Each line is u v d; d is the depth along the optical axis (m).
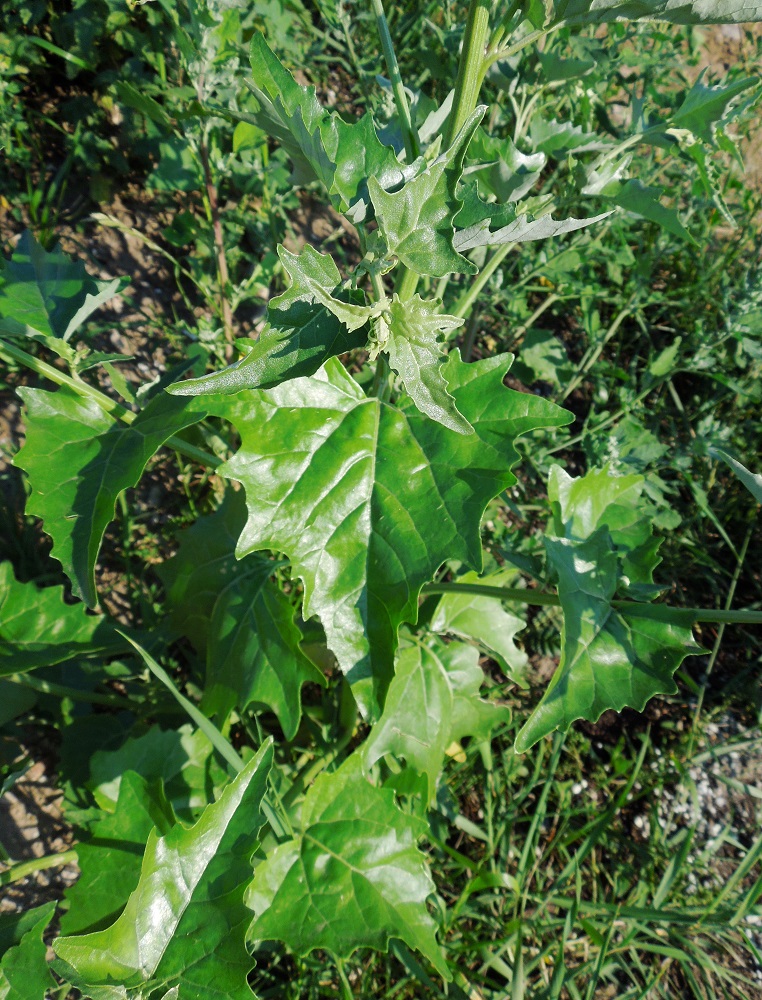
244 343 1.55
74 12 3.28
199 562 2.31
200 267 3.23
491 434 1.65
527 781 2.86
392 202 1.31
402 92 1.64
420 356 1.39
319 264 1.35
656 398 3.88
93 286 1.88
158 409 1.77
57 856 2.08
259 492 1.61
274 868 1.99
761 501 1.65
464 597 2.51
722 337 3.35
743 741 3.11
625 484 2.08
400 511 1.65
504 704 3.02
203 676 2.60
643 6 1.44
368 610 1.64
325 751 2.54
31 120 3.38
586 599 1.78
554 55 2.00
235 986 1.46
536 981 2.47
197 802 2.15
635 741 3.11
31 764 2.23
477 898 2.49
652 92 2.71
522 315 3.45
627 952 2.63
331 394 1.71
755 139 4.77
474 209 1.46
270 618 2.12
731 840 2.81
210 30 2.32
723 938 2.73
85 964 1.41
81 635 2.24
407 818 2.08
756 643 3.35
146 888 1.50
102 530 1.64
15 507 2.82
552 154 1.98
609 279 3.96
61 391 1.81
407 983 2.29
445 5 3.18
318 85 4.00
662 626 1.76
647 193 1.79
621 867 2.72
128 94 2.50
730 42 5.19
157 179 3.34
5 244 3.00
